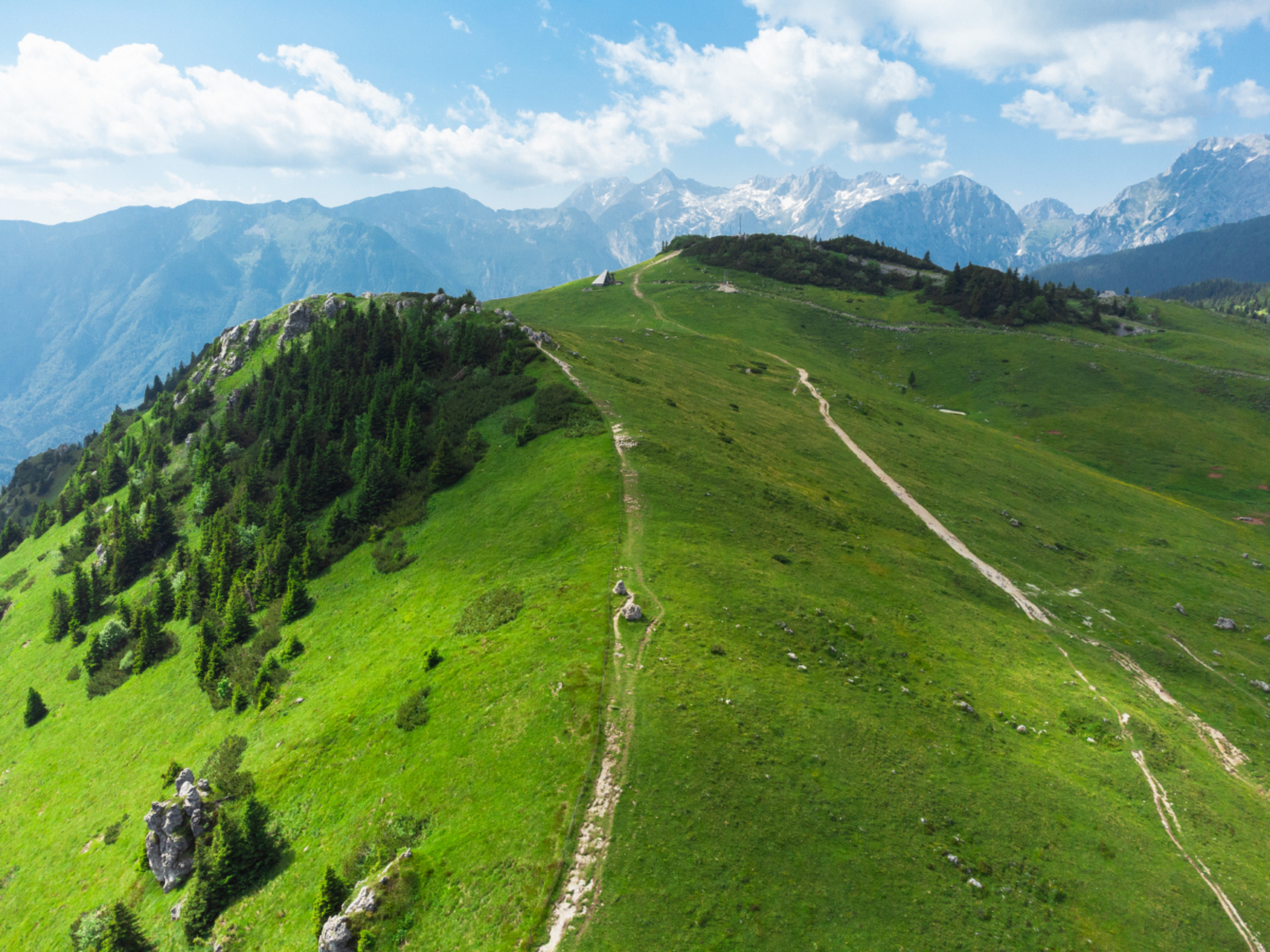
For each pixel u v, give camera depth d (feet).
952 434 474.49
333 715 183.21
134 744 237.66
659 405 355.97
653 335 597.11
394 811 138.82
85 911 167.43
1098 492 408.67
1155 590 294.25
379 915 113.60
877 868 119.65
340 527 301.84
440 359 419.74
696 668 159.02
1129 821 144.87
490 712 152.56
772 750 139.54
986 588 259.39
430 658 183.62
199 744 214.48
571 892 108.47
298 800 157.58
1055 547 320.50
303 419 396.16
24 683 323.37
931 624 217.15
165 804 163.32
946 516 325.21
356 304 517.14
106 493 485.15
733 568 212.64
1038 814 140.97
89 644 322.55
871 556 256.32
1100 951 113.19
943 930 111.04
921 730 159.74
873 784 138.10
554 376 372.38
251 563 314.76
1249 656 249.14
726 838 118.83
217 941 132.46
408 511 295.69
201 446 436.35
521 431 319.06
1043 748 165.78
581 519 238.89
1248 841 146.41
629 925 103.86
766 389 488.85
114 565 370.12
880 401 517.14
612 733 136.87
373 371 431.02
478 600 209.26
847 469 356.18
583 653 161.68
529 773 132.16
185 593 318.45
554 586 200.54
